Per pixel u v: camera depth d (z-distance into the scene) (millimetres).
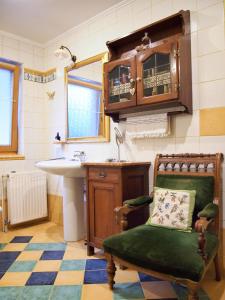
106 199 2012
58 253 2207
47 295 1576
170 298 1545
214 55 1822
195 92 1911
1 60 2967
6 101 3080
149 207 2107
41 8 2424
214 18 1816
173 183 1832
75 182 2482
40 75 3260
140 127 2186
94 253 2205
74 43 2863
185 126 1970
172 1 2041
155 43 1978
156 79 1884
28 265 1979
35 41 3158
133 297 1555
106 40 2531
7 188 2844
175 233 1523
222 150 1796
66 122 2967
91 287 1666
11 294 1587
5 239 2568
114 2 2365
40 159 3268
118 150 2428
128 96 2057
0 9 2424
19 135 3174
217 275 1714
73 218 2479
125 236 1531
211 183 1684
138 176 2059
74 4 2371
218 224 1606
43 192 3137
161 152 2115
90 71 2699
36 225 3053
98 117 2619
